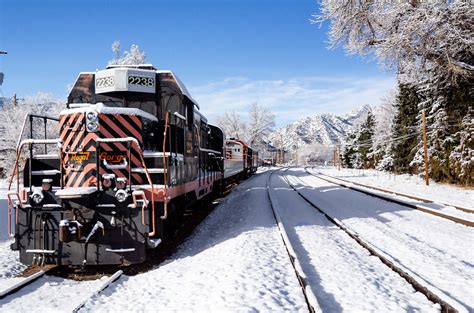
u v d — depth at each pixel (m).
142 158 6.80
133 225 6.65
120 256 6.62
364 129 63.59
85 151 7.10
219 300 4.69
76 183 7.11
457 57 20.89
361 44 23.31
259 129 76.25
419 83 27.17
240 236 8.45
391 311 4.55
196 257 7.29
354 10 22.88
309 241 8.21
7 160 32.34
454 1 19.31
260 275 5.59
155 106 8.96
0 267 6.88
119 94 8.87
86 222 6.59
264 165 85.62
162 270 6.53
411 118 36.38
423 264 6.51
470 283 5.53
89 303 4.91
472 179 24.25
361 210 13.39
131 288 5.71
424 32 19.25
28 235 6.71
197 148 11.54
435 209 13.04
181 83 9.38
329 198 17.45
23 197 6.88
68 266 7.05
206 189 13.54
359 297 4.97
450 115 26.77
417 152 30.72
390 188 22.89
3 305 5.00
